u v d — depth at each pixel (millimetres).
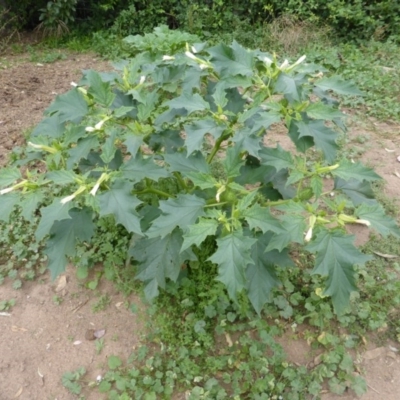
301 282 2898
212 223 2035
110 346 2650
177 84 2805
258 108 2312
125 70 2604
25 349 2646
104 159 2221
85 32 7242
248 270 2352
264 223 2049
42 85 5359
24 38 7168
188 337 2602
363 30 6445
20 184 2182
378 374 2508
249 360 2510
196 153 2322
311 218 2061
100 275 2982
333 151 2180
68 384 2469
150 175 2201
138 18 6914
